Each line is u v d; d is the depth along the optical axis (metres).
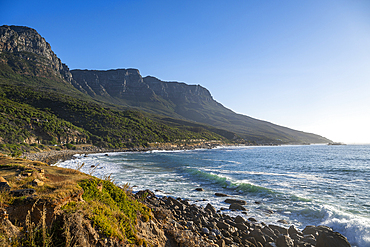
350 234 11.88
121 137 107.12
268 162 53.41
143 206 8.51
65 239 4.71
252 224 13.04
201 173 30.50
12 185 5.73
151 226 7.54
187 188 22.75
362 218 13.48
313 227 12.00
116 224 5.95
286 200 18.20
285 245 10.27
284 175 31.95
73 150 80.75
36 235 4.54
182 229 9.46
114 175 29.73
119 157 61.03
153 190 21.19
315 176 31.20
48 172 8.20
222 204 17.56
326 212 14.45
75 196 5.76
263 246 10.76
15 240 4.28
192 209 15.03
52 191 5.50
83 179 7.24
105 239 5.22
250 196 19.92
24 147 62.22
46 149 71.19
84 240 4.85
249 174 32.78
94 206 5.98
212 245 8.41
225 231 11.59
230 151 109.00
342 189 22.23
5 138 63.19
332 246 9.35
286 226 13.09
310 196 19.33
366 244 10.95
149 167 39.00
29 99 112.25
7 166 8.55
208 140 167.62
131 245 5.77
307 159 63.69
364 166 45.38
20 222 4.68
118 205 7.23
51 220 4.88
